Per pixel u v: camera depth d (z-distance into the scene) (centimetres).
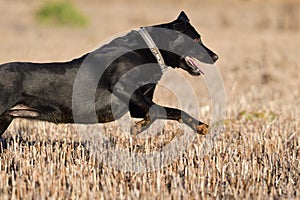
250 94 1983
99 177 1040
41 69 1064
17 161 1102
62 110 1081
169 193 961
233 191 953
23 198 923
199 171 1024
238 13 5334
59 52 3067
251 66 2547
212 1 6681
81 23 4503
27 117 1088
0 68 1046
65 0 4634
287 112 1672
